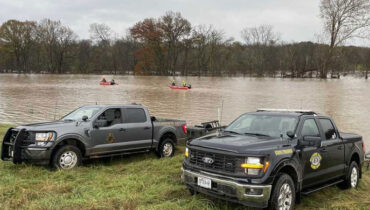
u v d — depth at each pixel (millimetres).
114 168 8359
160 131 9734
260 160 5250
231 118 20047
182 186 6844
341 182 7352
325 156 6602
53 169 7691
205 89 48125
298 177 5809
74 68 113188
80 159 8078
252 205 5164
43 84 56469
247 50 106750
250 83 63219
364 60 94250
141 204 5816
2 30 103188
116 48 112500
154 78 86938
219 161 5504
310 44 90188
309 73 89062
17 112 21297
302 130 6371
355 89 47094
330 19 71625
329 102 30812
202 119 19578
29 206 5445
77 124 8172
